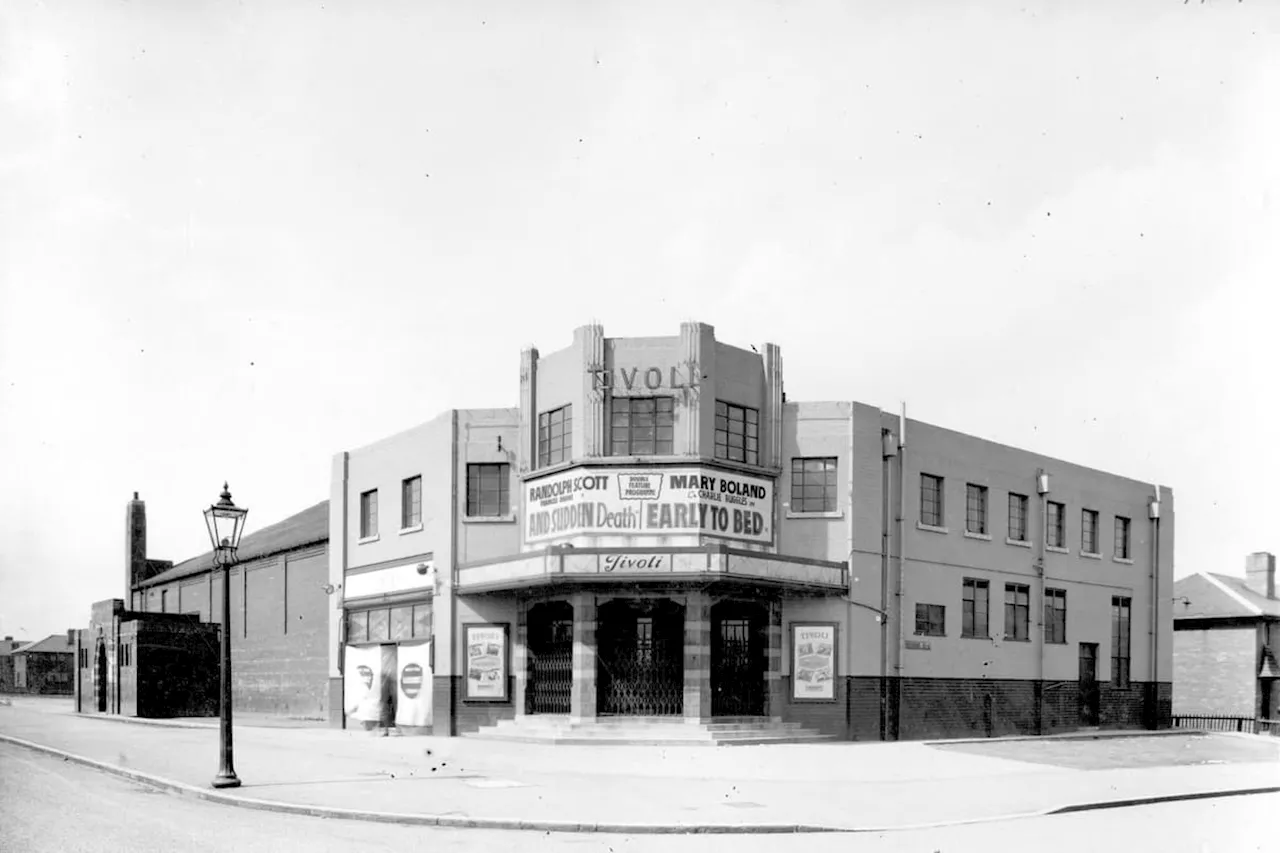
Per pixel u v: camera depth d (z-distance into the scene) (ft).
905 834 47.50
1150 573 138.72
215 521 61.46
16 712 187.01
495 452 105.09
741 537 97.09
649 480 94.99
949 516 111.75
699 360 96.32
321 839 44.62
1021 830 49.06
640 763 74.69
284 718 147.23
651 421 97.04
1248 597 160.97
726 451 98.53
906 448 107.45
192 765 72.95
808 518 100.94
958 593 111.34
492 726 101.14
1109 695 130.11
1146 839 47.26
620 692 94.38
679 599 92.84
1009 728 114.73
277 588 157.17
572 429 98.84
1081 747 95.96
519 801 54.95
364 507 121.39
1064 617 125.39
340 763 74.02
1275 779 69.51
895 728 101.55
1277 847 45.93
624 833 47.29
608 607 95.40
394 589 112.57
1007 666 115.75
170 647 166.61
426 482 109.19
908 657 104.42
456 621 103.55
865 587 100.99
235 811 53.16
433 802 54.13
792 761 77.05
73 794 60.13
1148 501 139.33
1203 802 60.23
